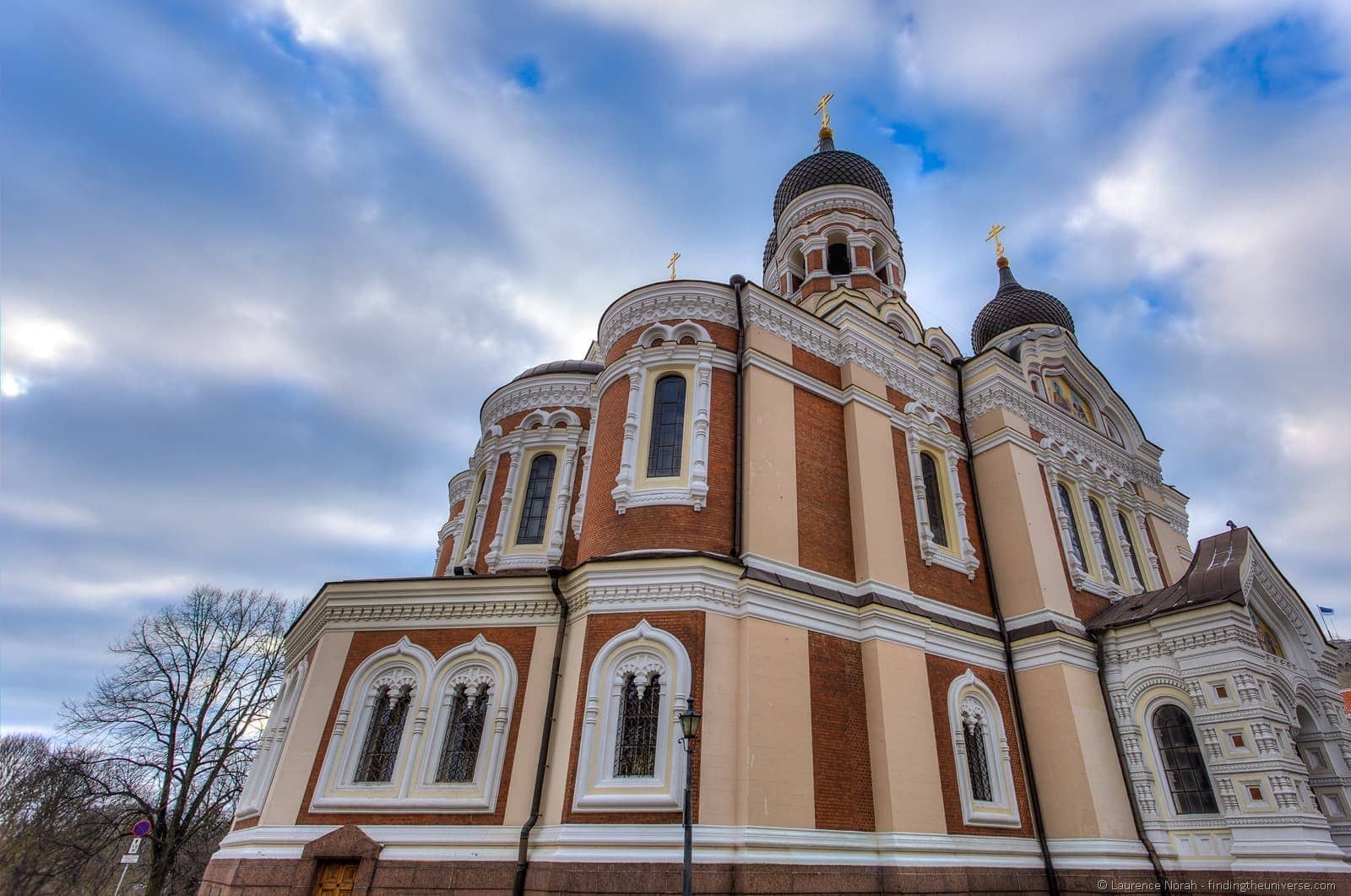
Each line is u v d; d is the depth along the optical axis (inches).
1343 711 722.8
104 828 1126.4
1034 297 1179.9
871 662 593.6
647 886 436.8
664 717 496.7
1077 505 879.7
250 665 1279.5
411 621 615.2
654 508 600.4
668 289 716.7
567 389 915.4
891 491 705.6
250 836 539.8
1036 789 664.4
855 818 527.8
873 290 1029.8
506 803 521.3
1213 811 624.1
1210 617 661.9
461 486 1050.7
